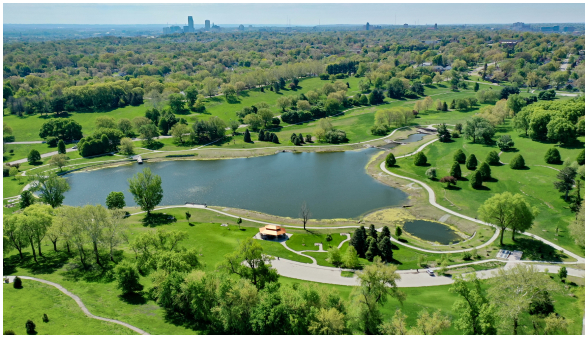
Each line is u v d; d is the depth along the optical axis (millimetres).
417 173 159625
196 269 79500
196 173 173625
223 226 118812
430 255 99375
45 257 91938
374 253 97375
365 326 65562
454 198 134875
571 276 85438
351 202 138625
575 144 165250
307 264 94562
